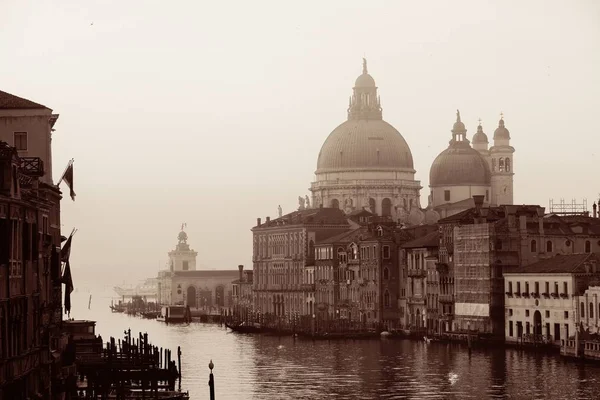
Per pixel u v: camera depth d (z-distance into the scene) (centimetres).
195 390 16162
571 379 16475
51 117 11938
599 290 19475
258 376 18038
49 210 11056
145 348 16225
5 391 8456
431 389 16000
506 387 15862
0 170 8512
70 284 11638
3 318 8369
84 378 14550
